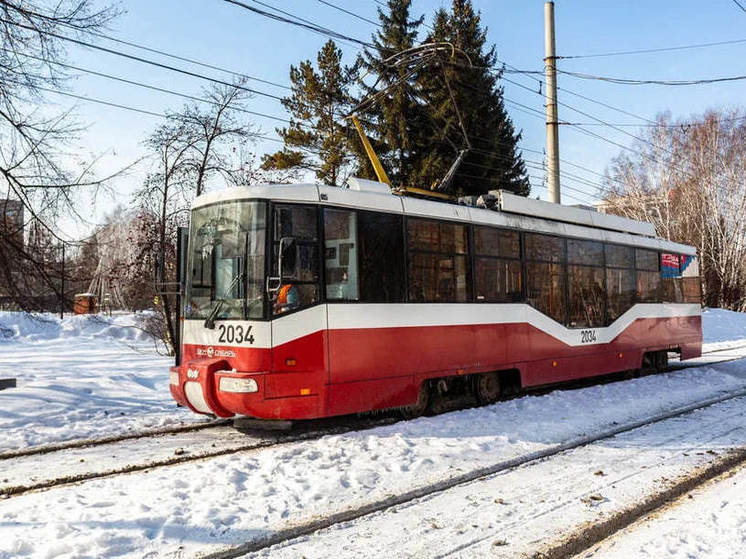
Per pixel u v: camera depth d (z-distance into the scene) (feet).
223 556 14.10
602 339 41.01
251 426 25.70
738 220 133.18
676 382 42.57
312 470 20.62
